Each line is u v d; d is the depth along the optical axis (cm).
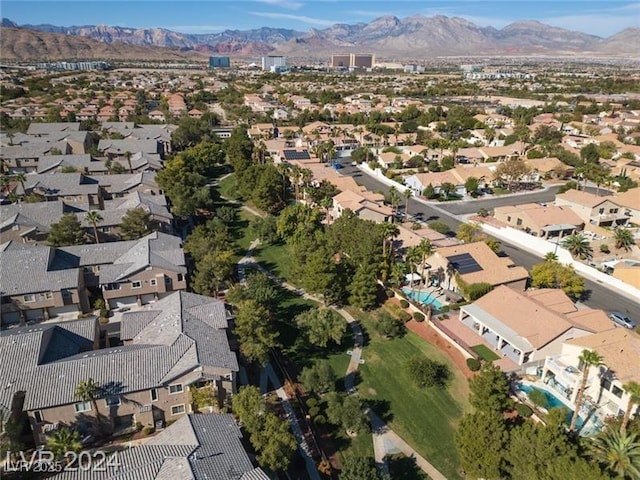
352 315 6994
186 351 4869
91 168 12456
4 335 4816
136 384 4509
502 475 4144
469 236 8725
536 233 9650
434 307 7094
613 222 10406
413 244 8438
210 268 7075
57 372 4459
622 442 3850
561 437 3878
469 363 5741
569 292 7269
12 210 8619
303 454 4528
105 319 6525
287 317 6888
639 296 7475
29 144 13962
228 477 3509
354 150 16350
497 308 6369
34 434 4325
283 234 9225
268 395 5291
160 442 3934
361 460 4003
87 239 8569
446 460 4566
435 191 12381
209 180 13600
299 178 11869
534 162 14075
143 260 6888
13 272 6419
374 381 5622
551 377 5431
